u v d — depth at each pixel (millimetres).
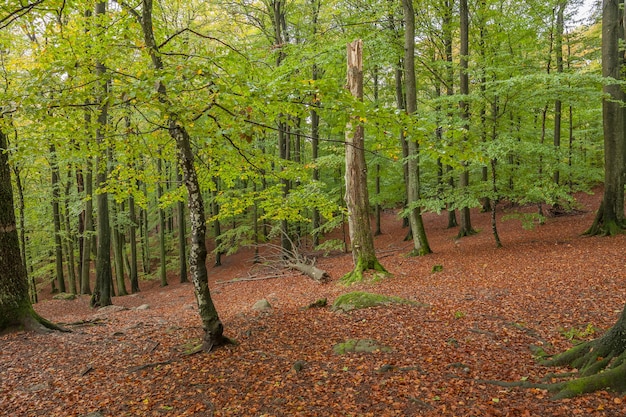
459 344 5859
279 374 5395
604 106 12617
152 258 27406
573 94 11469
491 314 7031
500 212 21547
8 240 7660
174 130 5746
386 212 30266
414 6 15977
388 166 18891
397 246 19109
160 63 5527
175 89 4148
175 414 4559
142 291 20547
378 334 6645
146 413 4617
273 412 4438
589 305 6824
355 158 11789
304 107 4688
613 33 12023
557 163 13391
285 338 6852
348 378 5102
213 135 5363
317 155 19609
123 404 4859
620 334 4344
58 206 20141
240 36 16828
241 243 21844
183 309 11719
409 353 5723
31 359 6340
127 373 5750
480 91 11883
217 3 15367
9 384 5508
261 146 17859
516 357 5223
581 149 20766
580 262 9969
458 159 4738
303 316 8180
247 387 5086
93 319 9984
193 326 8203
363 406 4406
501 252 12906
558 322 6258
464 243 16047
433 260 13531
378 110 4328
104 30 6270
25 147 5629
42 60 5672
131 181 7301
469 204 12633
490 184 13391
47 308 14656
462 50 15133
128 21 6168
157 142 6844
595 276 8523
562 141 21109
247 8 16156
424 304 8086
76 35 6230
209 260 25641
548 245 12734
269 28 17734
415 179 14711
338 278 13688
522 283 8930
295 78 4418
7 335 7348
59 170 16672
